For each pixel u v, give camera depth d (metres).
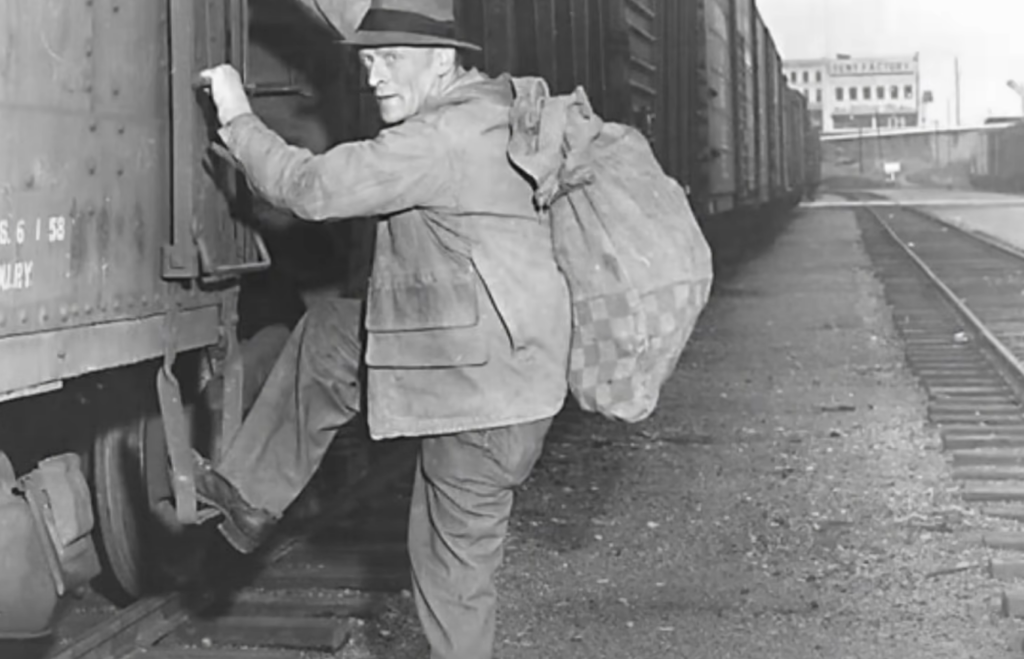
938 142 147.25
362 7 4.66
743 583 6.95
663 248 4.13
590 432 10.93
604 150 4.25
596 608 6.54
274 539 7.29
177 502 4.48
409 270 4.10
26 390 3.70
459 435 4.15
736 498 8.78
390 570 6.89
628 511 8.42
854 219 57.25
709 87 20.70
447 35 4.26
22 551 4.02
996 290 24.00
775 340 17.14
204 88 4.72
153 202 4.53
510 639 6.07
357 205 3.95
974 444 10.37
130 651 5.64
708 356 15.68
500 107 4.12
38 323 3.75
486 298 4.06
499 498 4.27
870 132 151.38
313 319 4.84
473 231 4.04
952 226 47.47
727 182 23.97
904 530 7.95
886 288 24.31
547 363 4.11
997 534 7.75
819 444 10.54
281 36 6.51
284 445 4.82
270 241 6.27
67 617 6.07
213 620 6.03
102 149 4.16
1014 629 6.20
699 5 19.91
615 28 13.48
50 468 4.27
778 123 41.59
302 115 6.52
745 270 29.00
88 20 4.08
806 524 8.12
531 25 9.79
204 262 4.67
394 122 4.22
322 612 6.24
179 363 5.46
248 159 4.11
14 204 3.63
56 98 3.88
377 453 9.19
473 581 4.30
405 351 4.11
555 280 4.12
